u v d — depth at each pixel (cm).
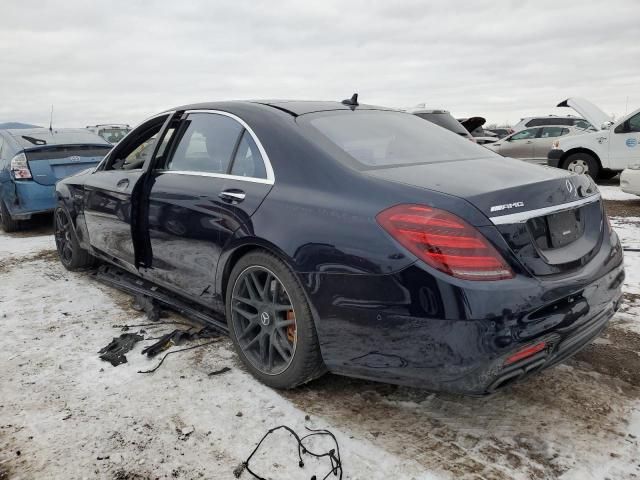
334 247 224
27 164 628
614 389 262
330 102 325
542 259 213
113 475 207
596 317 236
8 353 313
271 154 269
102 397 262
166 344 317
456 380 203
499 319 196
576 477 201
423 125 326
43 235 672
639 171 762
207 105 329
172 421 241
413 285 204
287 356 257
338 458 213
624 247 522
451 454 215
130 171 377
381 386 269
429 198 210
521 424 235
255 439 228
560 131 1380
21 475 207
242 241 265
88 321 360
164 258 330
